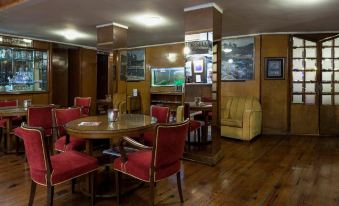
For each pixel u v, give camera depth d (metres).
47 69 7.14
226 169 3.70
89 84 8.48
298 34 6.06
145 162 2.47
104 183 3.10
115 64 5.66
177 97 7.57
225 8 4.17
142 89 8.35
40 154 2.22
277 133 6.26
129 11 4.38
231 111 6.07
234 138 5.60
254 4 3.97
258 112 5.88
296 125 6.21
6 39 6.27
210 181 3.25
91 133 2.52
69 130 2.66
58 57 8.23
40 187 3.02
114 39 5.27
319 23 5.20
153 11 4.37
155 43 7.81
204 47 3.99
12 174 3.46
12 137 4.61
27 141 2.25
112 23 5.21
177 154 2.54
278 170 3.64
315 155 4.39
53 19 4.93
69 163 2.44
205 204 2.65
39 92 6.95
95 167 2.60
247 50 6.37
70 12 4.47
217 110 4.06
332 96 6.09
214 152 4.00
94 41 7.34
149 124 2.86
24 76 6.73
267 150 4.73
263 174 3.49
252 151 4.66
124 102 5.91
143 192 2.94
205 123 4.98
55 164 2.37
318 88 6.08
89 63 8.45
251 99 5.99
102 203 2.68
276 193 2.90
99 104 7.62
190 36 4.11
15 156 4.27
